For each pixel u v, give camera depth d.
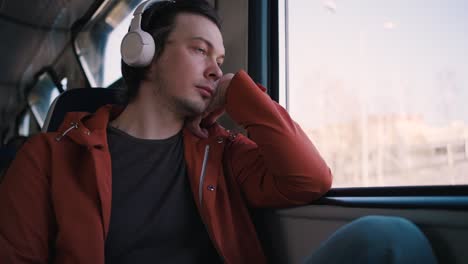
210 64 1.08
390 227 0.64
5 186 0.93
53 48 4.95
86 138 0.99
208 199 1.03
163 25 1.09
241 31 1.56
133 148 1.05
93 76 4.39
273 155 0.96
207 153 1.12
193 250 1.02
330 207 0.92
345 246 0.63
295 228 1.01
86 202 0.93
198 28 1.07
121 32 3.60
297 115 1.42
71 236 0.88
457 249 0.66
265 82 1.46
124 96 1.20
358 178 1.13
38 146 1.00
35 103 6.89
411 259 0.59
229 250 1.02
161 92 1.08
